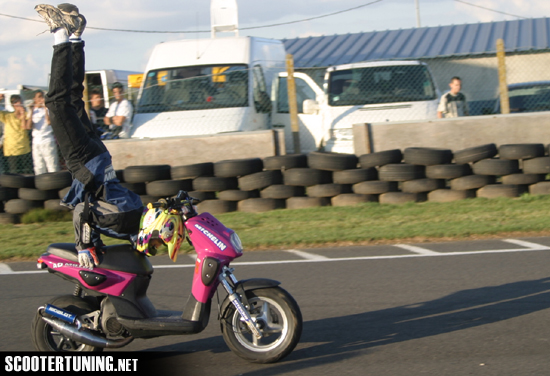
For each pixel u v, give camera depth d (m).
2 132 12.09
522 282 6.09
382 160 10.15
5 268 7.40
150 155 11.77
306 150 13.34
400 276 6.47
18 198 10.39
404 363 4.24
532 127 11.37
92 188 4.37
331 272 6.73
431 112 12.21
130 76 16.59
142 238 4.30
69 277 4.35
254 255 7.68
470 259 7.04
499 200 9.88
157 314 4.41
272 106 13.49
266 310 4.30
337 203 10.12
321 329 5.02
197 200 4.44
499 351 4.37
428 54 18.98
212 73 12.40
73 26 4.21
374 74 12.83
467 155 10.07
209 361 4.44
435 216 9.18
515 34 20.36
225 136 11.59
